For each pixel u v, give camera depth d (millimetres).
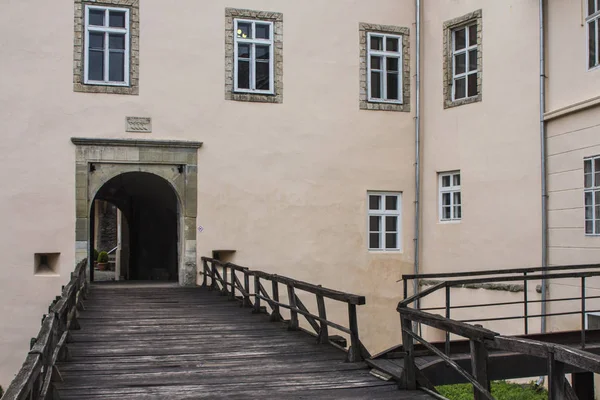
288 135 14719
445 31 14812
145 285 14516
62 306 7254
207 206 14125
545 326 11992
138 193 18609
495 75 13453
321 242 14797
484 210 13586
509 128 13086
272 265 14445
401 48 15594
